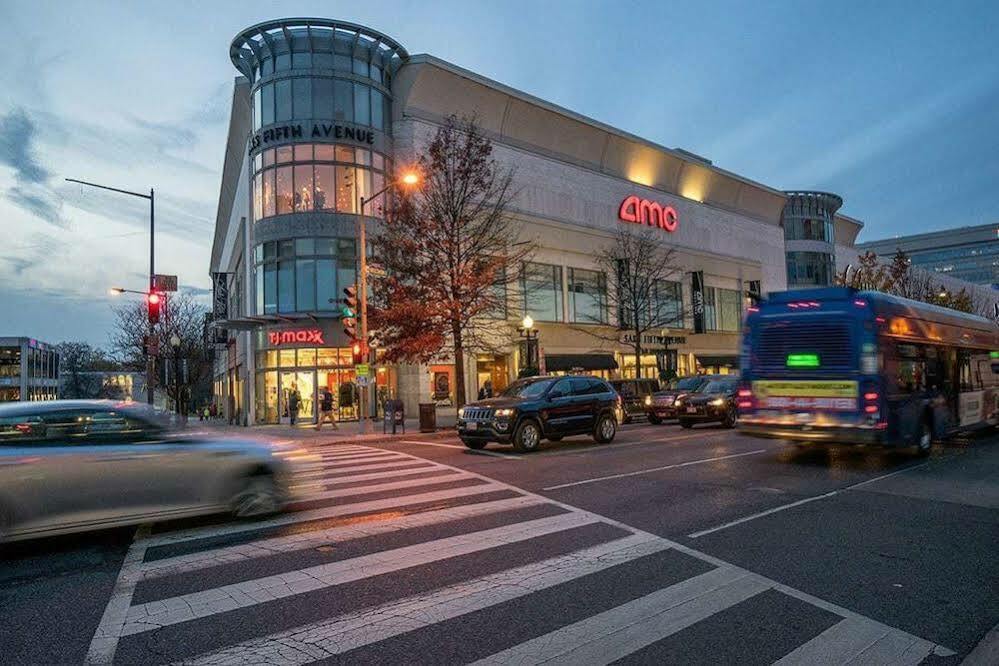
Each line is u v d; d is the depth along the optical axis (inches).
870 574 225.5
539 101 1457.9
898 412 461.4
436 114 1322.6
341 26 1204.5
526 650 165.8
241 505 311.1
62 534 277.0
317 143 1186.0
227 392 1769.2
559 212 1515.7
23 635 178.5
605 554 251.0
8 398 3179.1
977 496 358.9
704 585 214.5
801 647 167.6
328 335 1171.9
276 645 169.9
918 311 523.5
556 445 647.1
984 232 6584.6
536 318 1443.2
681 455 544.7
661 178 1855.3
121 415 287.7
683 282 1856.5
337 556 252.2
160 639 174.7
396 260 991.6
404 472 477.4
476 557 248.4
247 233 1373.0
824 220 2662.4
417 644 169.8
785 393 476.1
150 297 1007.0
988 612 190.9
